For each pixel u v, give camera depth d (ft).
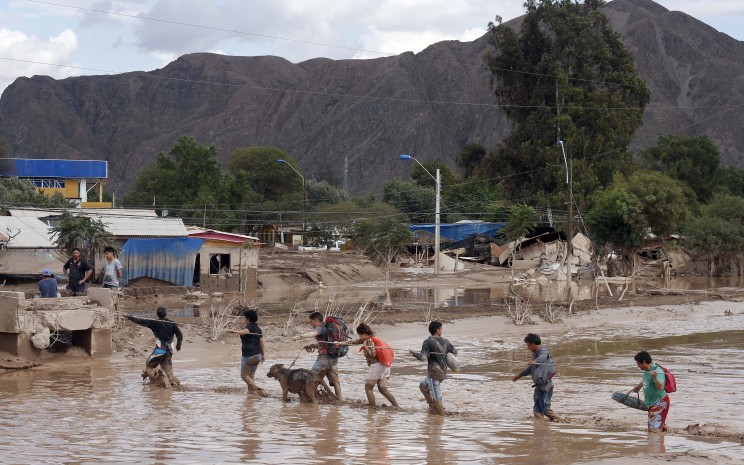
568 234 135.85
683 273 223.51
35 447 35.78
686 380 59.06
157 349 55.01
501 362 68.74
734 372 62.85
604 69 284.00
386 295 134.21
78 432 39.34
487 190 286.66
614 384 57.98
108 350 66.69
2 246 121.49
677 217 192.75
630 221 187.32
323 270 178.09
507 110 295.69
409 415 45.44
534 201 265.95
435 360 45.78
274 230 291.58
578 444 37.29
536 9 293.23
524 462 33.55
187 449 35.55
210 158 270.26
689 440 38.47
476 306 114.01
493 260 238.68
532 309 110.01
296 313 98.37
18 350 61.72
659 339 84.94
